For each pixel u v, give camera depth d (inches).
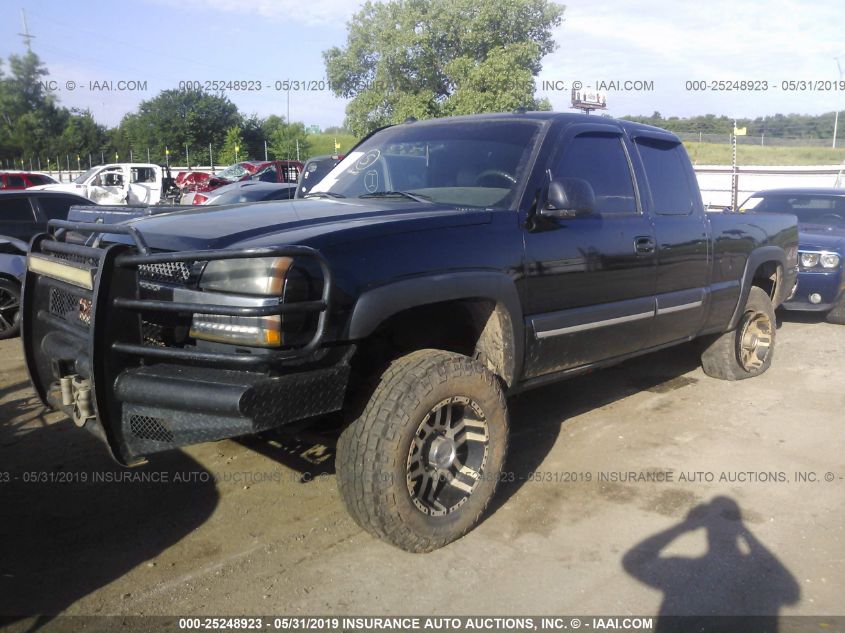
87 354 123.0
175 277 121.6
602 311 165.9
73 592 121.4
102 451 178.9
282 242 117.6
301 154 1768.0
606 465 174.2
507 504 153.9
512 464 174.4
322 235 120.6
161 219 140.0
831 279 322.3
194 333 118.6
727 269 212.7
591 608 118.6
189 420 112.0
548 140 163.2
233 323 114.7
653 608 118.8
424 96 1072.8
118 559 131.6
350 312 118.4
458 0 1101.7
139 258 113.0
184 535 139.9
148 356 115.3
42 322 143.9
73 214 176.6
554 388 234.1
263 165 978.1
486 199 154.6
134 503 152.4
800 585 125.4
